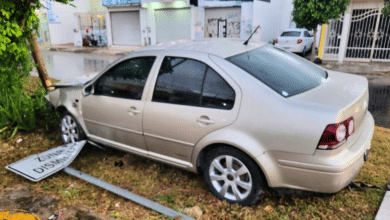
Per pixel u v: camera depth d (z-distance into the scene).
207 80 2.93
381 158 3.77
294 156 2.47
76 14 24.41
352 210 2.82
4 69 5.04
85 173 3.71
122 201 3.18
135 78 3.47
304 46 15.55
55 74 11.09
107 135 3.89
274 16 20.19
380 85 8.61
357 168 2.54
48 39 26.91
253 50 3.35
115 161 4.10
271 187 2.67
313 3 11.47
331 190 2.44
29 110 5.19
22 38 5.31
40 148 4.60
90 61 15.20
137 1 20.31
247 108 2.64
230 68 2.84
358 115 2.63
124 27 22.44
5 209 3.08
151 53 3.43
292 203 3.00
